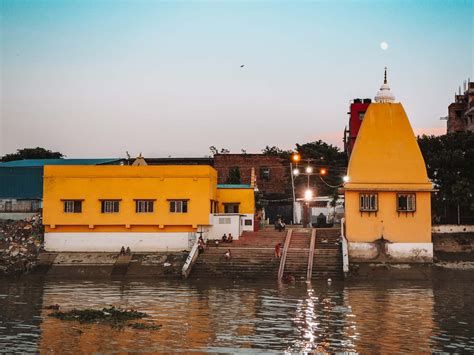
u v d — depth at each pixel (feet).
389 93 196.03
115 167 198.80
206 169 198.08
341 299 138.31
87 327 107.86
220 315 118.83
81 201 197.67
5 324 110.22
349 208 190.49
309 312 122.31
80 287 157.28
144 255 190.49
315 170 299.99
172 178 198.29
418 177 190.39
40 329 106.42
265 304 131.13
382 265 181.16
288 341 99.40
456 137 218.38
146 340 99.25
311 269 177.06
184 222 196.95
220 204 217.77
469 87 274.98
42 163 240.53
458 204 205.46
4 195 226.58
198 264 180.45
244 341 99.25
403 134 192.54
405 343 98.63
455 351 94.12
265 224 248.93
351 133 261.65
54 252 194.59
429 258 186.60
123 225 197.47
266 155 300.61
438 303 133.28
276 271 177.17
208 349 94.43
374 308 126.93
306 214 266.36
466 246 192.75
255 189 247.09
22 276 177.99
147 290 151.74
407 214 188.96
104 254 192.65
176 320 114.21
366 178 190.80
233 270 177.68
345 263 172.35
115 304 130.93
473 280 170.91
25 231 202.18
